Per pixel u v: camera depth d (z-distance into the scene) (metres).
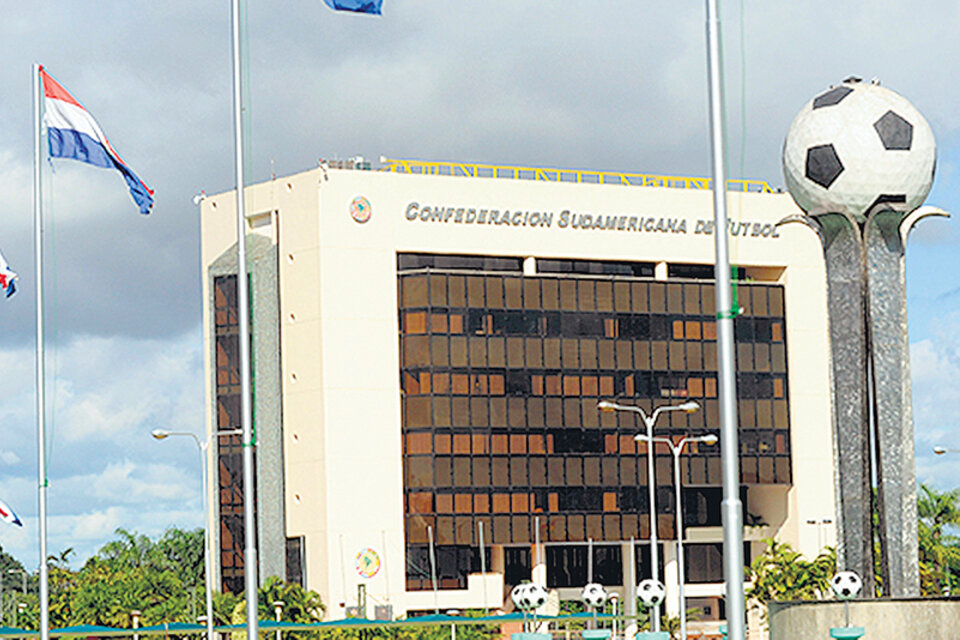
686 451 135.00
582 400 132.25
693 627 135.75
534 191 132.38
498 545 128.62
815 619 45.25
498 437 129.25
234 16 43.66
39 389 55.06
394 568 125.88
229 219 133.25
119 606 128.00
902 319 53.09
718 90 28.22
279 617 114.62
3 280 58.22
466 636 121.00
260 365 130.88
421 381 127.62
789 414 138.62
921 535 140.12
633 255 134.88
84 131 53.56
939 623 43.19
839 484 52.12
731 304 27.89
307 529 126.56
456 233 129.75
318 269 126.00
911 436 52.97
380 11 44.88
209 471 133.50
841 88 53.66
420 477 127.19
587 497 131.62
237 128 43.38
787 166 54.19
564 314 132.12
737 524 27.53
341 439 125.62
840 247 53.28
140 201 54.47
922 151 52.59
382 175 128.12
